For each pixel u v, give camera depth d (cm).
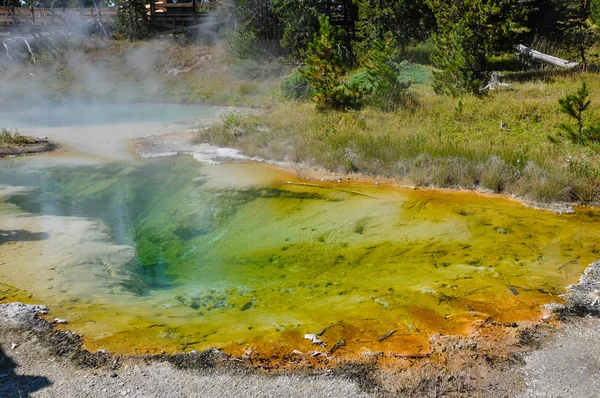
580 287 578
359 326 504
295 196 919
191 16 2905
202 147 1266
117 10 2981
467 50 1535
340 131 1223
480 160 994
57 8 3088
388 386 413
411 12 2034
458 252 679
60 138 1415
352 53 2120
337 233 757
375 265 653
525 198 891
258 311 545
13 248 682
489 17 1519
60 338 478
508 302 547
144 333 489
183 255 724
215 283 627
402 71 1808
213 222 839
